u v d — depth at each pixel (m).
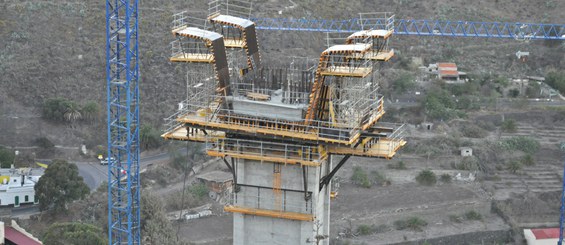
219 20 83.12
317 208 79.69
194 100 81.19
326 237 82.62
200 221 178.00
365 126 78.44
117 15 121.12
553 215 198.88
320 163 77.12
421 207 193.00
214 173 197.50
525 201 199.75
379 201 194.62
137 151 123.75
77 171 179.50
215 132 81.62
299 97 77.56
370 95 84.31
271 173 79.31
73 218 172.38
